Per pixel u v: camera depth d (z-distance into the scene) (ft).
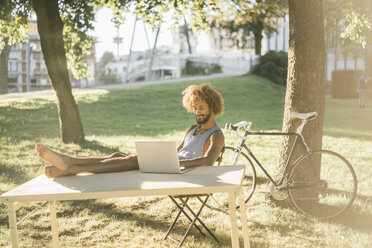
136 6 31.71
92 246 13.06
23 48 188.14
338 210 15.72
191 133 12.56
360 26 27.40
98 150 30.89
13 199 8.59
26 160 26.66
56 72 32.19
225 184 8.56
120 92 68.95
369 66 91.61
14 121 42.65
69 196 8.55
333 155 15.46
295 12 15.81
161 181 9.13
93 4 33.60
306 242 12.85
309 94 15.80
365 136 37.47
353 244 12.46
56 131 39.68
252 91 79.20
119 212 16.51
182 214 16.16
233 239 8.79
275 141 34.42
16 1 34.12
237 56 124.57
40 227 14.84
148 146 9.95
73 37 37.27
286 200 16.25
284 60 103.91
